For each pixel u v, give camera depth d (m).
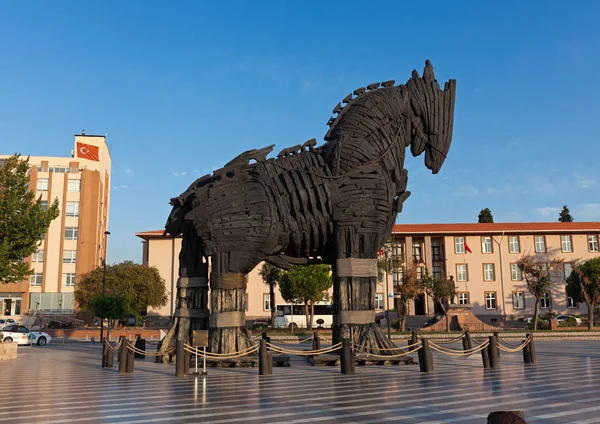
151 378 12.91
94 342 35.25
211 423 7.52
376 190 15.20
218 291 14.55
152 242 53.12
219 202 14.33
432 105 16.73
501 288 52.72
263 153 15.45
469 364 15.84
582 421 7.61
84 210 57.84
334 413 8.19
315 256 15.70
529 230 52.88
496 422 3.10
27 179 23.92
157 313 52.22
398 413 8.16
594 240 53.19
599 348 23.83
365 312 14.92
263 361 13.17
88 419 7.91
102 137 63.78
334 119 15.98
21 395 10.36
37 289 55.75
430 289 41.97
